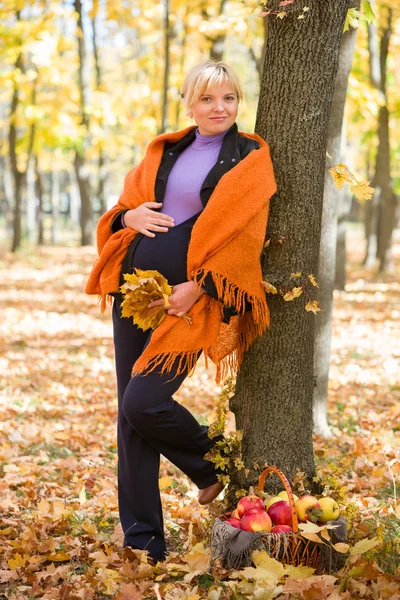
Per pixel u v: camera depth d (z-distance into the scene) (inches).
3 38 637.3
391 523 138.7
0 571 120.4
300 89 121.5
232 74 121.3
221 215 113.7
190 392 276.1
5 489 167.8
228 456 127.0
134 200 125.3
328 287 215.8
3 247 1143.0
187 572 117.7
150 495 124.6
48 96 865.5
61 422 235.5
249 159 116.6
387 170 712.4
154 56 806.5
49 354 349.4
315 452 135.3
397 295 585.9
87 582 116.3
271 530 111.7
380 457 191.5
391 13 585.3
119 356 127.2
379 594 106.0
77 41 808.9
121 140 883.4
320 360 216.2
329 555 112.0
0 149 1163.9
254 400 127.6
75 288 625.9
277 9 121.3
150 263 119.8
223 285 115.2
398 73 771.4
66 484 176.9
